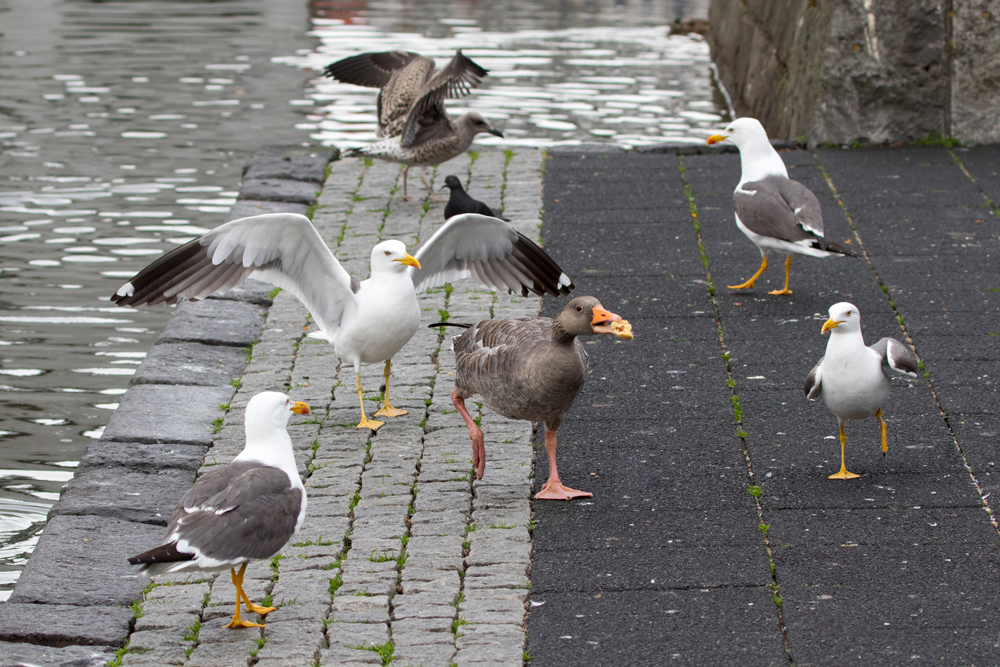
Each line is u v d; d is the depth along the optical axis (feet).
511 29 74.95
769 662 18.08
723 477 24.20
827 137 47.88
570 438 26.08
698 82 63.21
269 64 65.51
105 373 32.09
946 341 30.12
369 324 26.45
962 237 37.37
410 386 29.25
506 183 44.55
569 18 78.69
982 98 47.01
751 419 26.66
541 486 24.12
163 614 19.79
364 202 43.09
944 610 19.30
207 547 17.74
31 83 61.16
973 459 24.40
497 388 23.26
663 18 79.46
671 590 20.18
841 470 23.97
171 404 28.07
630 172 45.44
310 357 30.94
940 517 22.27
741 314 32.45
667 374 29.07
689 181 44.14
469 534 22.17
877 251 36.58
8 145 51.57
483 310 33.42
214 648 18.61
